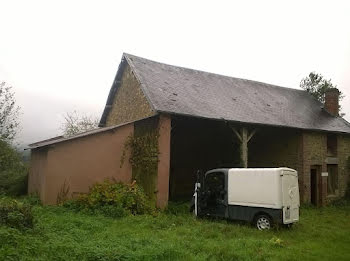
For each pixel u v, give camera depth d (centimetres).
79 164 1168
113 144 1248
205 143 1852
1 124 1914
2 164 1873
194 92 1522
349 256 737
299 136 1711
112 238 720
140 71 1479
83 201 1072
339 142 1911
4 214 687
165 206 1209
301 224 1119
